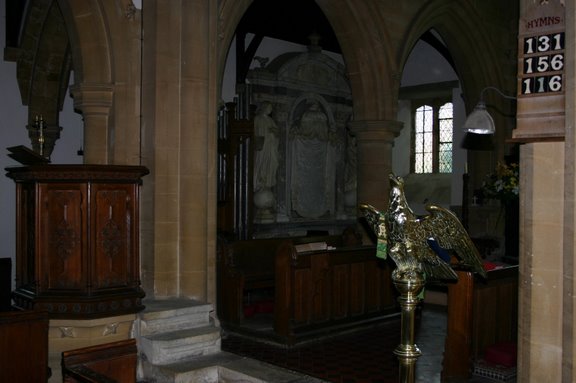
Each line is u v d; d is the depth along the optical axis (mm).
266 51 13383
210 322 6684
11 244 11133
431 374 6109
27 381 5055
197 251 6664
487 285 6332
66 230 5625
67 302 5555
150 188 6570
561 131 3844
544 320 3955
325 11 10227
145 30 6660
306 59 13648
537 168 3959
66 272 5645
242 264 9023
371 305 8211
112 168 5684
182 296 6637
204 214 6723
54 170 5539
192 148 6645
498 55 12844
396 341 7383
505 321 6652
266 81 12914
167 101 6559
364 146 10562
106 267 5742
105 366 4445
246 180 11445
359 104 10516
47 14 10539
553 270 3916
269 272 9141
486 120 6738
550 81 3883
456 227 4059
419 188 15555
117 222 5801
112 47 6609
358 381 5871
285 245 7172
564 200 3807
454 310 5844
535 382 3992
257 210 12719
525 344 4062
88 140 6738
